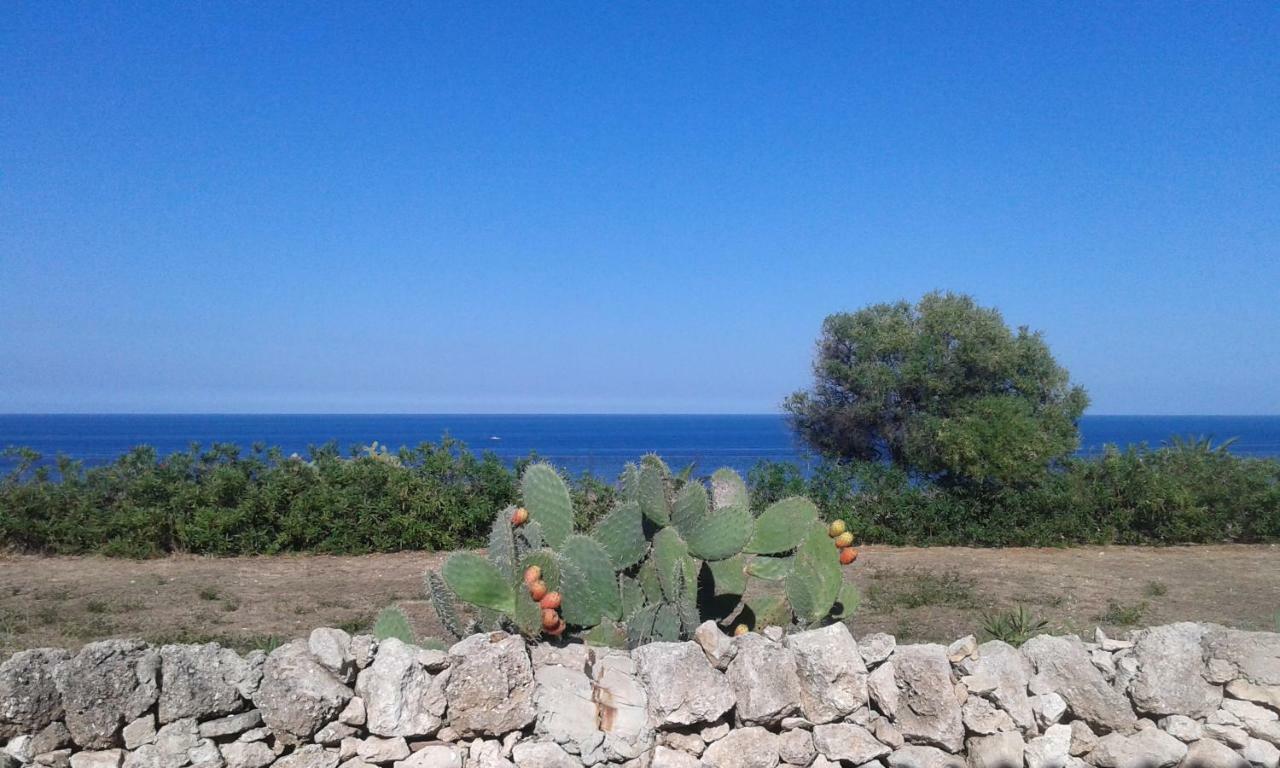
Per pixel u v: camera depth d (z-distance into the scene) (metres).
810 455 17.00
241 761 4.02
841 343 20.08
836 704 4.31
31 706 3.86
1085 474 15.71
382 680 4.13
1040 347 19.00
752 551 5.87
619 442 87.25
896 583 11.01
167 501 13.30
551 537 5.76
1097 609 9.67
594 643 5.20
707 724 4.27
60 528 12.76
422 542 13.42
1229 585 11.30
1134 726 4.27
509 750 4.12
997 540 14.65
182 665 4.04
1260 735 4.18
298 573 11.66
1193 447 16.58
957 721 4.25
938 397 18.69
